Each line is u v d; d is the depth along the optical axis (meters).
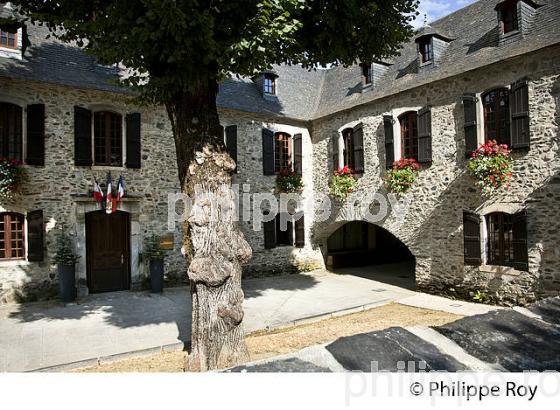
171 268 11.03
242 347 5.14
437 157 9.45
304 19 5.91
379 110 10.99
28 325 7.35
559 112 7.31
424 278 9.90
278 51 5.89
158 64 5.25
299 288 10.84
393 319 7.54
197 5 4.47
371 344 1.57
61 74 9.69
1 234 9.03
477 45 9.22
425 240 9.81
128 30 4.75
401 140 10.48
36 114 9.23
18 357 5.73
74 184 9.78
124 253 10.67
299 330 6.95
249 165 12.44
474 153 8.36
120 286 10.60
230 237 5.30
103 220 10.41
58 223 9.56
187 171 5.41
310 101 14.39
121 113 10.45
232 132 11.98
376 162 11.07
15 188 8.83
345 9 5.48
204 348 5.06
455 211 9.10
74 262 9.38
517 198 7.95
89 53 5.60
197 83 5.00
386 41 6.41
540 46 7.41
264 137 12.62
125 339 6.53
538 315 1.96
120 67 10.80
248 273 12.33
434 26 11.66
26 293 9.18
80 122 9.73
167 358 5.79
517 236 7.93
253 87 13.59
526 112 7.73
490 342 1.63
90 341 6.43
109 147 10.45
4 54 9.17
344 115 12.24
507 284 8.15
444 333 1.72
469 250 8.75
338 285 11.23
